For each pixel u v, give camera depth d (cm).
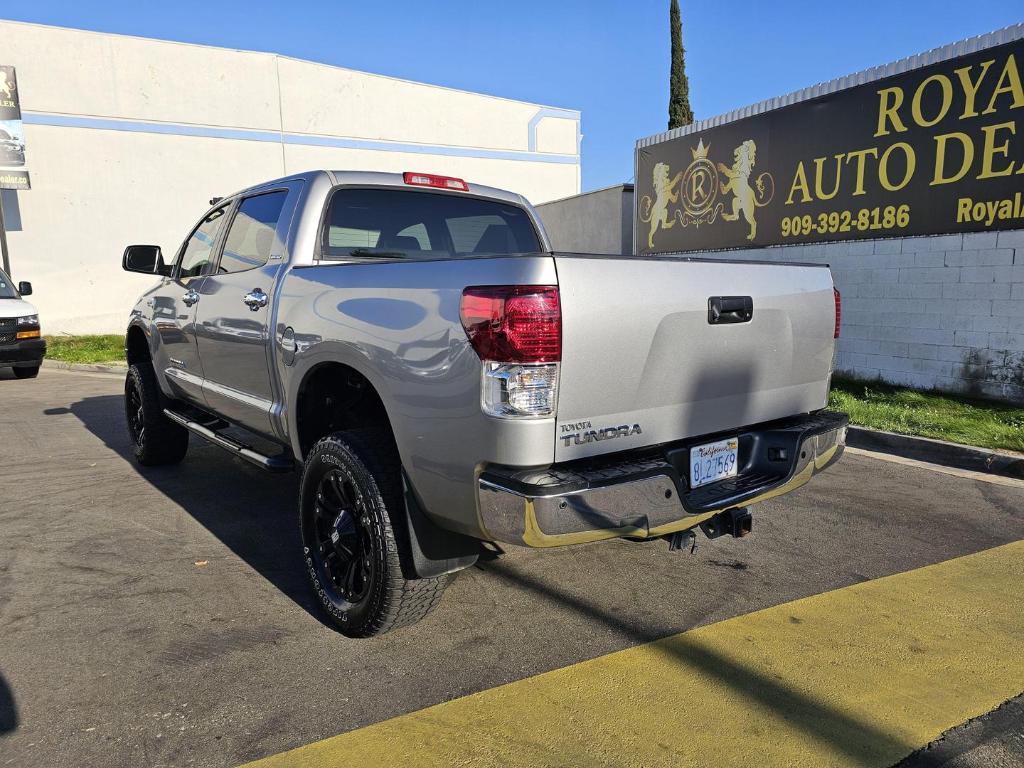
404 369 256
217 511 466
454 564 278
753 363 293
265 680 269
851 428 645
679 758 223
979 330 739
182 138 1772
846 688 261
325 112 1942
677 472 265
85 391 993
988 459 553
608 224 1337
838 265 878
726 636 301
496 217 428
